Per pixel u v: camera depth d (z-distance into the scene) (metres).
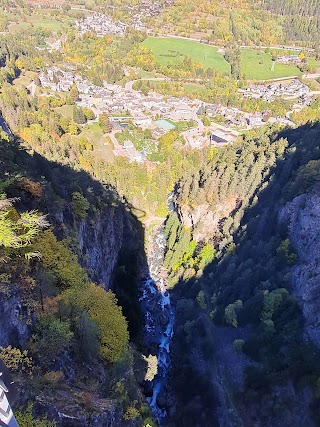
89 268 80.06
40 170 81.56
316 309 81.31
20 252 42.44
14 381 32.28
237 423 77.19
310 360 77.12
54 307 43.53
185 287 117.19
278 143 135.00
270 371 81.00
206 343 93.81
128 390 48.47
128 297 104.88
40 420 31.75
